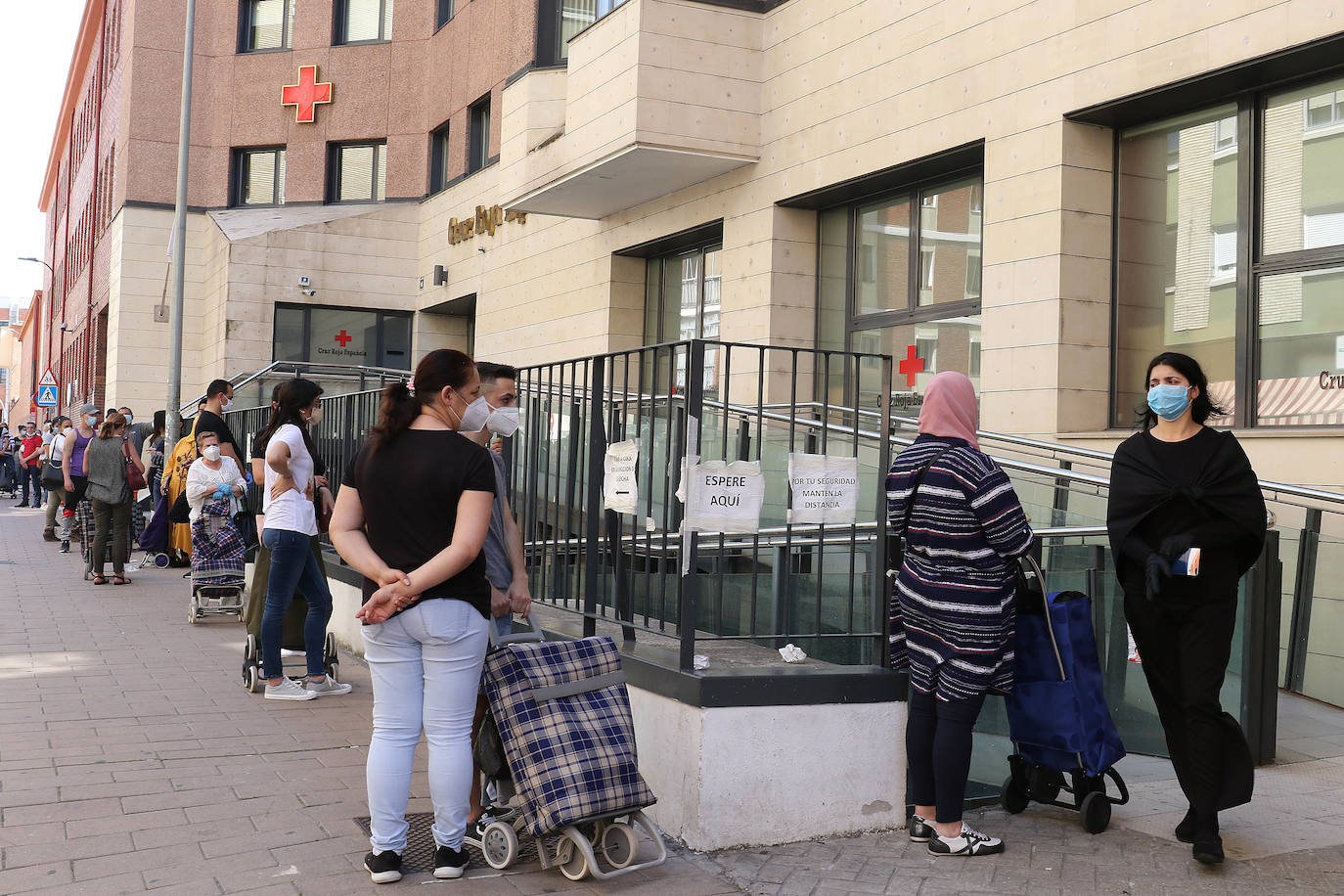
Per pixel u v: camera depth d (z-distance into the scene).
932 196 10.76
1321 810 5.01
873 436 6.17
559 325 16.47
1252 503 4.24
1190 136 8.62
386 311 22.64
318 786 5.05
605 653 4.21
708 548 6.10
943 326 10.57
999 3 9.52
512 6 18.42
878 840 4.48
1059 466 8.77
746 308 12.34
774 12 12.15
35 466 27.20
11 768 5.21
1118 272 9.10
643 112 11.73
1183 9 8.09
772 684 4.39
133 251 24.92
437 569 3.84
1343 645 7.05
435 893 3.88
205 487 9.63
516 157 14.41
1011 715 4.66
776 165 12.00
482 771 4.39
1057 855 4.34
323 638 6.97
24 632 9.13
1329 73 7.68
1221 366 8.34
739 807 4.33
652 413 4.99
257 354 21.44
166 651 8.42
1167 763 5.89
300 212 23.28
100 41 36.00
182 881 3.92
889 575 4.75
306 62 23.97
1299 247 7.83
